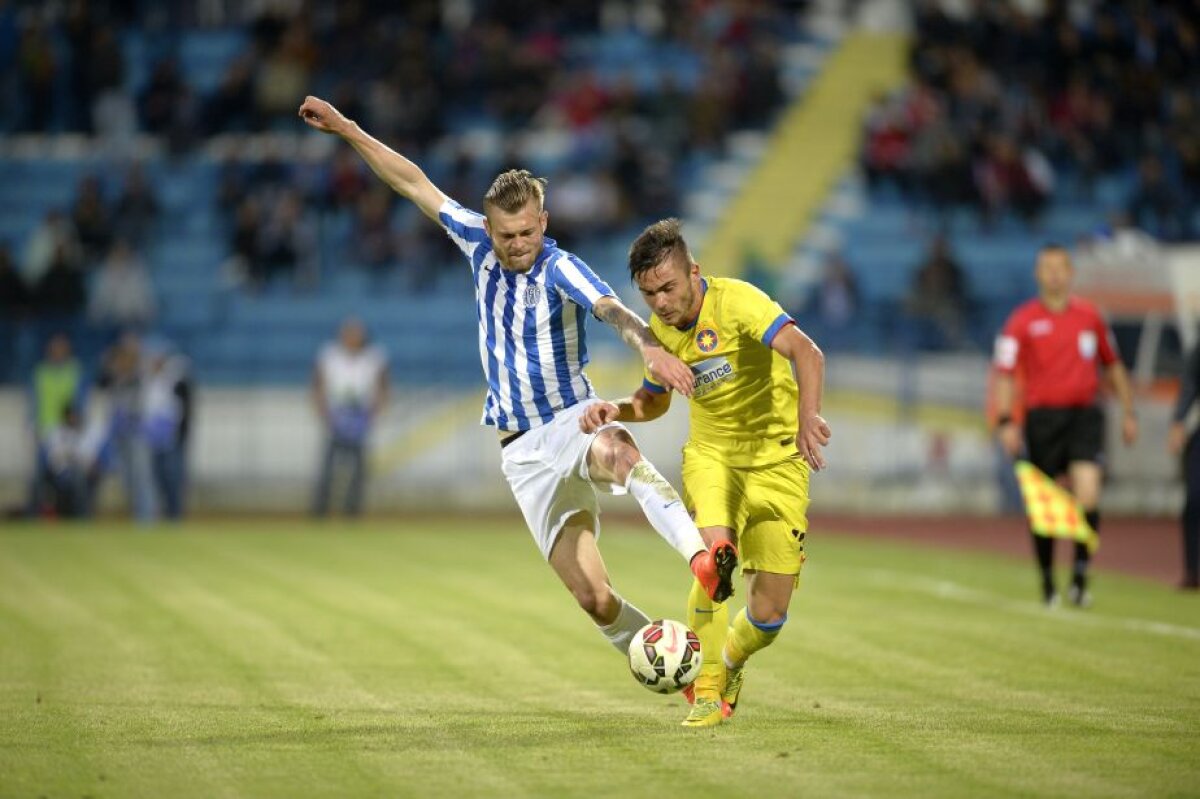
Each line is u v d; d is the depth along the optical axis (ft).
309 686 98.73
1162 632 124.06
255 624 129.59
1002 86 341.00
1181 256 242.37
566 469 84.17
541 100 336.49
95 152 333.01
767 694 95.61
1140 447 241.14
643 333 77.56
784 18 378.94
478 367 273.75
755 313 81.46
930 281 279.90
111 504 268.00
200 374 271.28
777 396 84.89
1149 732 82.38
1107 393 241.35
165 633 123.95
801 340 80.43
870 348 269.03
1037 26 343.05
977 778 71.00
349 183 309.83
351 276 306.55
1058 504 139.54
